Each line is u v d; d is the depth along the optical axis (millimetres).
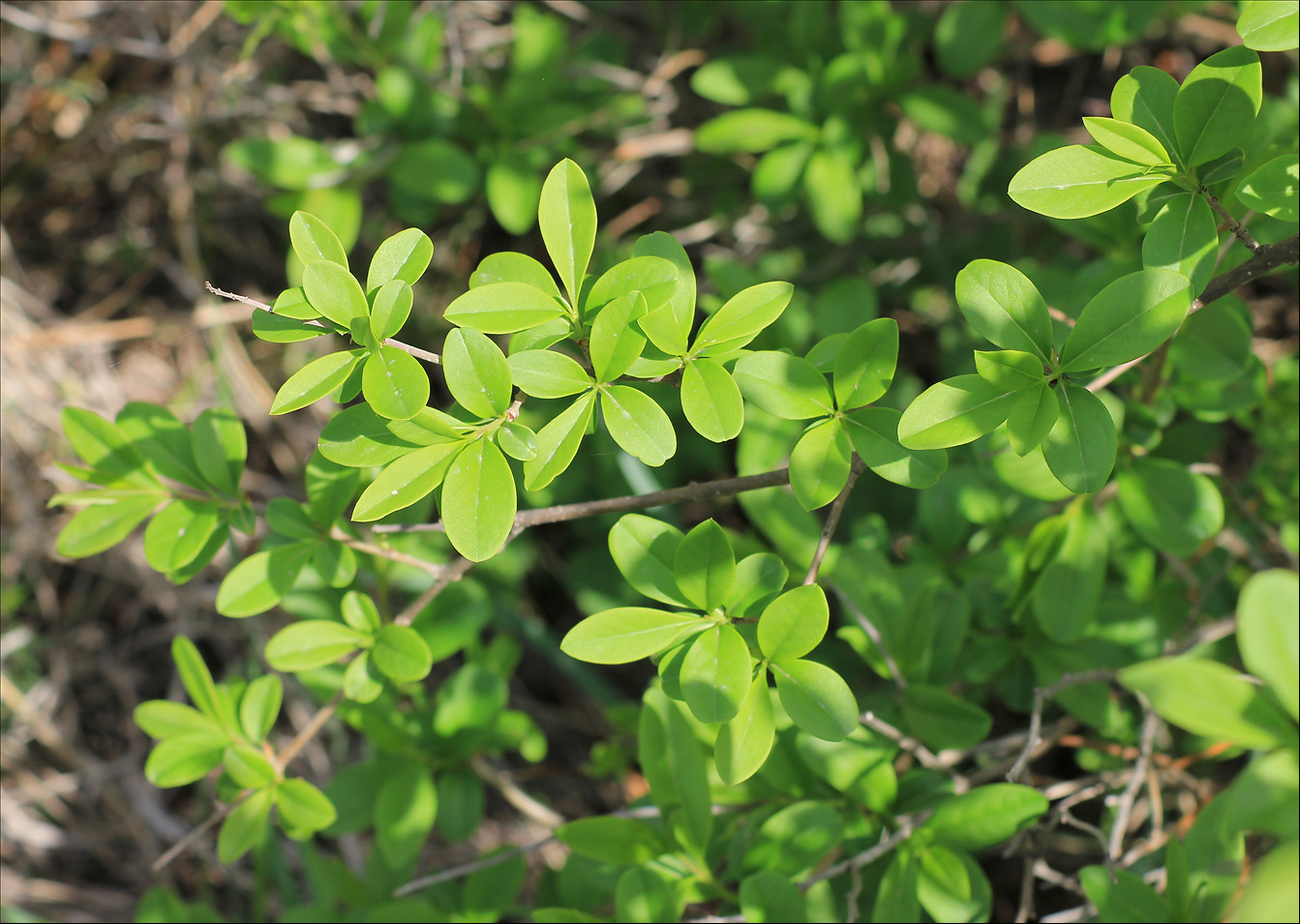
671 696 500
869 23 734
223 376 991
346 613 568
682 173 998
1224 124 487
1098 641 643
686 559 496
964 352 857
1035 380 486
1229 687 439
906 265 907
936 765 604
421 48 828
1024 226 874
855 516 823
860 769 582
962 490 675
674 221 1001
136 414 576
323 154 812
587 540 959
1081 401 487
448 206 1018
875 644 618
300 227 499
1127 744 662
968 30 725
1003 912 792
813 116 765
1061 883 627
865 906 610
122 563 1026
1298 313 917
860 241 898
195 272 1048
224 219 1083
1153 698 440
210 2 988
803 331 722
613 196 1015
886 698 634
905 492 822
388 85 801
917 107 750
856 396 499
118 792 993
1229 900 519
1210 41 963
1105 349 483
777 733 609
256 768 570
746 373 500
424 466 489
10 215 1095
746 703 496
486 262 507
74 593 1027
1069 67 1009
